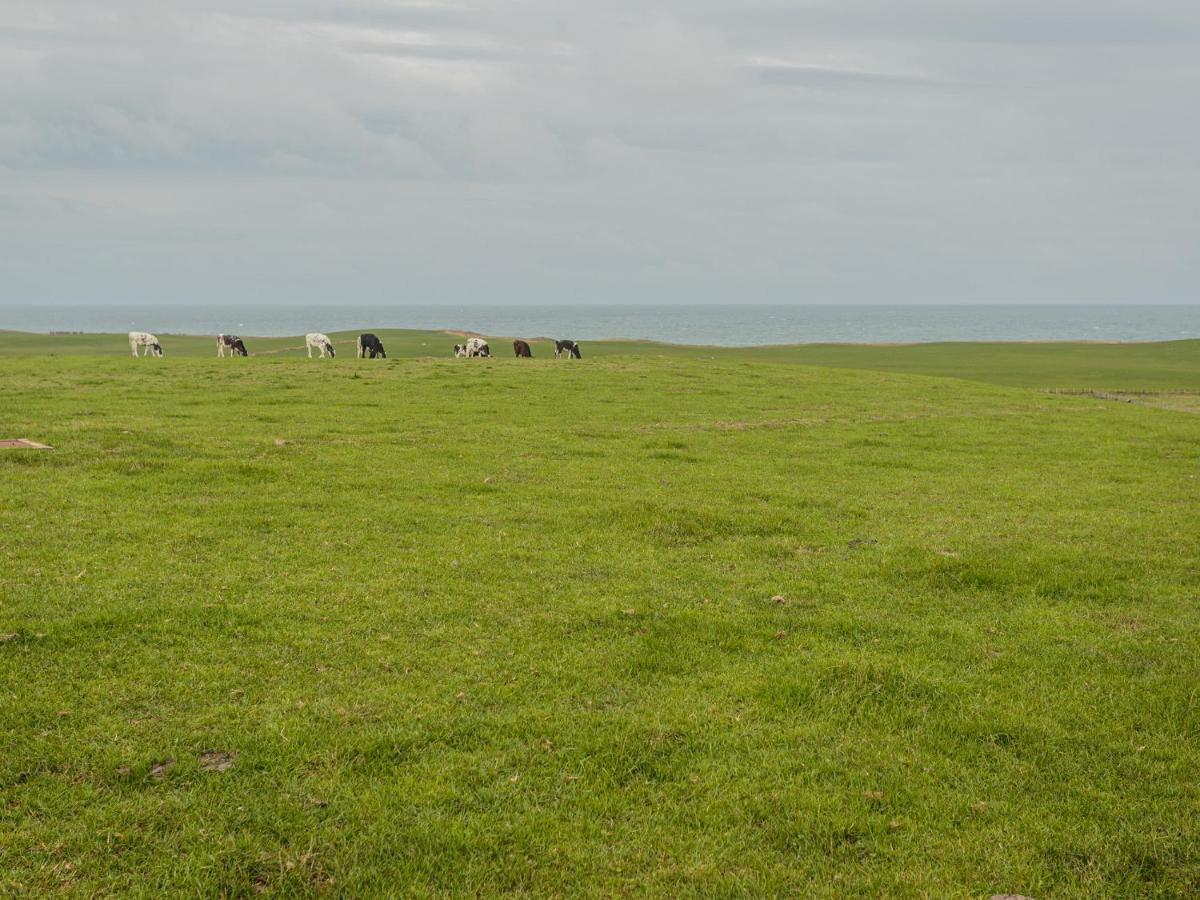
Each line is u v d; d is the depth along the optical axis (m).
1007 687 9.76
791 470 22.48
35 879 6.15
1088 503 19.39
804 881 6.53
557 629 10.91
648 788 7.60
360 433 25.44
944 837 7.07
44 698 8.48
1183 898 6.47
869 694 9.42
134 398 31.75
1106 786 7.82
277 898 6.18
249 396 33.25
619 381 41.72
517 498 17.95
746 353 90.31
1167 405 46.47
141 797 7.08
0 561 12.14
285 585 11.95
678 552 14.62
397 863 6.52
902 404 37.38
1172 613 12.27
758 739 8.45
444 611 11.32
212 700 8.68
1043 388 55.25
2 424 23.84
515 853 6.68
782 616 11.72
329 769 7.58
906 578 13.55
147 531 14.03
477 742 8.16
